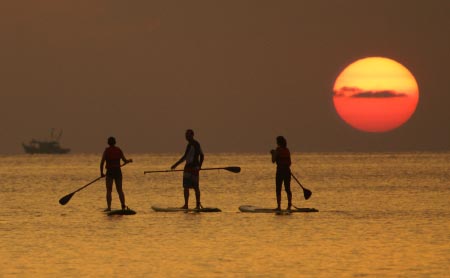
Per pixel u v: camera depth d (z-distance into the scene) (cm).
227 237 7044
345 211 9812
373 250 6206
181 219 8631
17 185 19112
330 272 5266
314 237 7019
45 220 8794
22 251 6238
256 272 5275
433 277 5078
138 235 7212
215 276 5141
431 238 6931
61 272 5284
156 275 5178
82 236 7169
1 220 8869
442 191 14788
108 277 5112
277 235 7175
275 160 9425
